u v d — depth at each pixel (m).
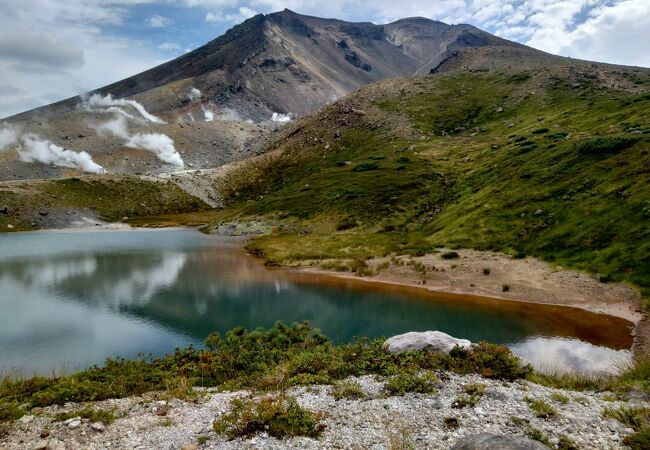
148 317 38.19
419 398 15.19
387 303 40.91
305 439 12.38
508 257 49.19
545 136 91.19
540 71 174.38
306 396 16.20
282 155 183.75
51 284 51.94
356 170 121.19
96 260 70.31
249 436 12.66
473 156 105.19
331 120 189.88
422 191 90.94
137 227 131.25
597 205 49.09
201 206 163.62
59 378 19.02
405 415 13.78
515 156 81.94
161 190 169.50
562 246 46.41
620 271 38.09
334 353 21.56
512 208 59.84
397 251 61.69
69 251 81.56
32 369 27.16
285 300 43.16
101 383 18.48
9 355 29.62
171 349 30.64
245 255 73.75
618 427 11.98
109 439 12.95
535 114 129.00
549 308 36.66
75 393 16.81
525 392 15.48
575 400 14.73
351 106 191.50
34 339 32.81
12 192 138.25
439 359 18.66
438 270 49.94
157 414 14.93
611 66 189.00
